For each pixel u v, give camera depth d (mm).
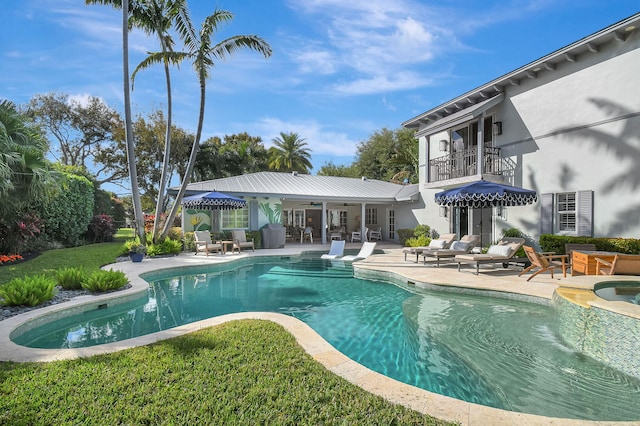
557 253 10562
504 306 7336
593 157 10312
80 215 16781
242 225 18188
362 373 3643
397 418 2822
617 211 9703
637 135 9266
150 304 7828
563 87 11148
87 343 5395
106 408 2951
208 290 9195
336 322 6480
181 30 13602
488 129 14812
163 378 3488
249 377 3510
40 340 5516
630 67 9422
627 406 3559
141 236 14094
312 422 2768
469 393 3885
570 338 5156
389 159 37156
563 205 11289
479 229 15000
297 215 24406
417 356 4926
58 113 28750
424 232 17734
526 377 4230
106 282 7520
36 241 13383
